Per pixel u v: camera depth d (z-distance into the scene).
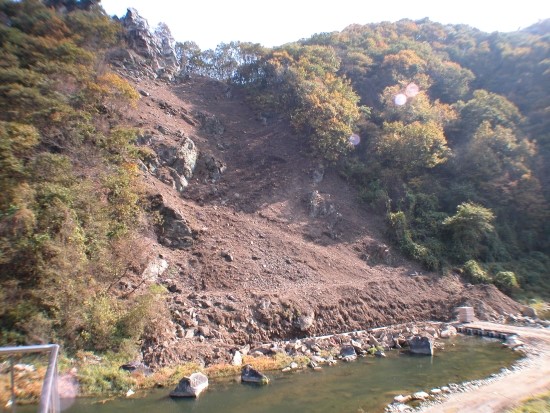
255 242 27.52
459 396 13.77
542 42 61.12
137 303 17.56
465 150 41.03
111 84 29.16
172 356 16.67
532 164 41.62
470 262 31.75
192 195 30.55
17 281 14.17
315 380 15.74
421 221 35.12
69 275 15.60
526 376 15.46
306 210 33.34
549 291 31.70
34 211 15.49
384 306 24.78
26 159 17.69
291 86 43.59
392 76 51.19
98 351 15.69
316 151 37.97
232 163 36.09
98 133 24.20
